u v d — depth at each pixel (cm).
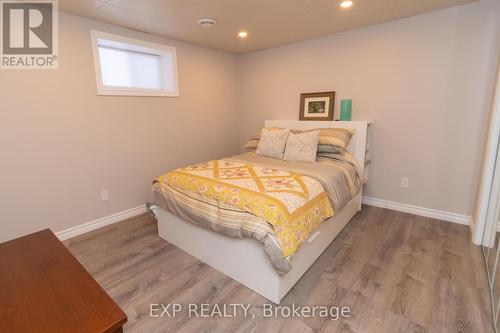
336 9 243
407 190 298
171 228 235
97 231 268
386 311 156
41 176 234
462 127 257
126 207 300
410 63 275
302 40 344
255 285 174
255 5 229
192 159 371
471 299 165
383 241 237
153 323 151
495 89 211
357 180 274
